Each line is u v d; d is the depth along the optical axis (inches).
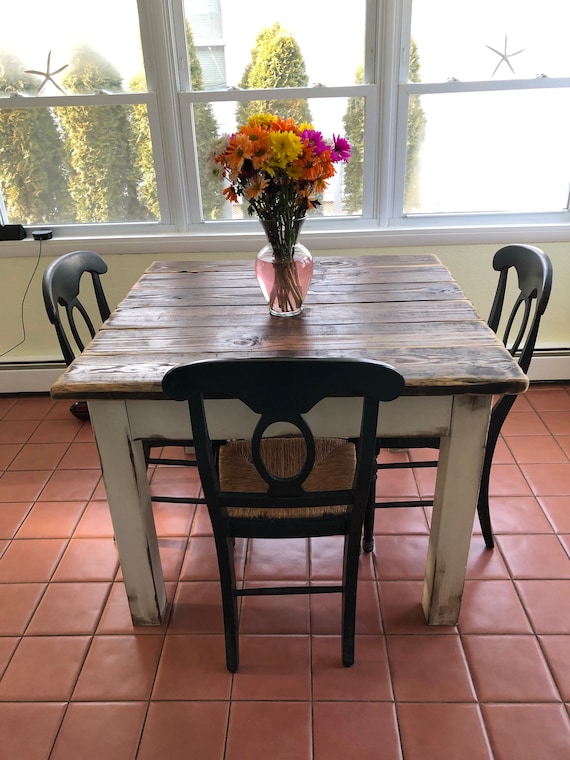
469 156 98.9
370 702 54.8
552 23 90.6
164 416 51.6
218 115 96.9
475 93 94.4
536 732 51.9
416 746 51.0
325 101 95.4
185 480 86.7
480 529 74.9
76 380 48.5
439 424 51.5
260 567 70.4
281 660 59.1
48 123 96.9
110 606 65.9
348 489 52.7
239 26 91.6
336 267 77.2
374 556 71.7
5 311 106.8
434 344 53.2
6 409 107.5
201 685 56.9
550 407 102.0
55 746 52.1
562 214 101.4
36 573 70.6
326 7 90.2
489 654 59.1
